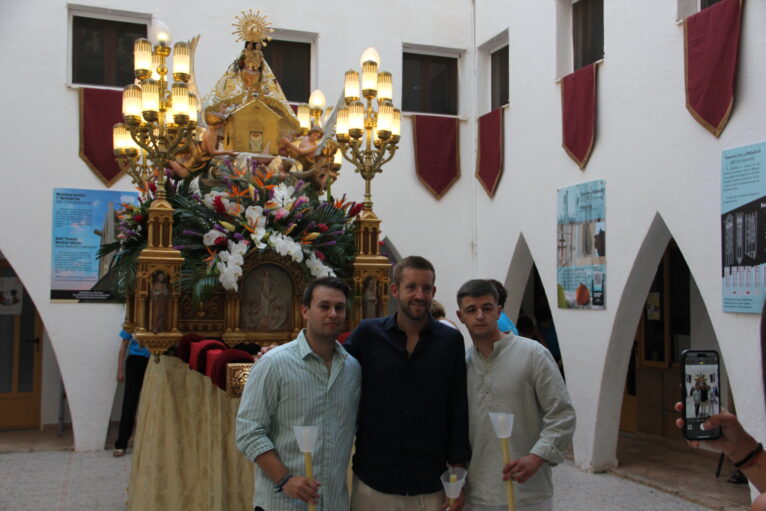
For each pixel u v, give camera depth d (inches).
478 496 126.1
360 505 125.5
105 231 354.0
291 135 259.9
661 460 322.7
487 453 126.3
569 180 328.5
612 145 299.3
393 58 410.3
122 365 341.4
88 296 350.6
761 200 228.1
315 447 119.3
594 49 330.3
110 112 358.0
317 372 122.3
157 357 197.6
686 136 260.1
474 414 128.2
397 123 248.4
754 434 229.5
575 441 316.5
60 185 349.7
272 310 217.9
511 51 382.0
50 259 346.3
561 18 343.3
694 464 314.2
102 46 369.1
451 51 429.1
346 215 241.8
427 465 123.6
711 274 247.6
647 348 386.9
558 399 124.6
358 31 405.1
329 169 261.4
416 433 123.3
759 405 227.0
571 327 322.7
